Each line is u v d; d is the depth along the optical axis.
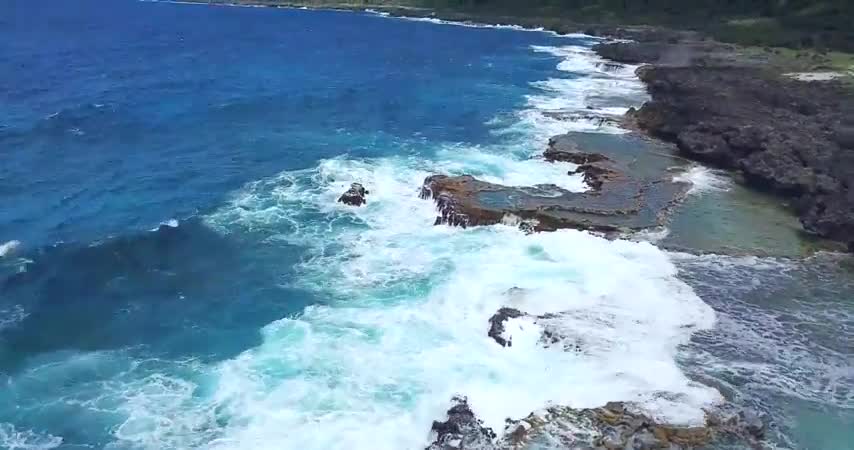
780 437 22.62
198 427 23.12
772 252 35.53
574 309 29.22
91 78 77.50
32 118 58.53
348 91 74.56
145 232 37.72
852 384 25.39
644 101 68.94
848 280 32.84
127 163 48.50
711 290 31.52
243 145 53.25
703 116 53.91
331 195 43.06
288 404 24.09
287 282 32.81
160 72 83.31
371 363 26.20
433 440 22.34
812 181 41.56
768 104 58.03
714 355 26.72
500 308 29.17
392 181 45.09
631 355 26.33
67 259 34.66
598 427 22.41
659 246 35.72
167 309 30.70
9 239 36.31
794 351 27.25
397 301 30.70
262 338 28.12
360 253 35.47
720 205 41.44
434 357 26.50
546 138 55.53
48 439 22.77
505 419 22.86
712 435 22.23
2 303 30.73
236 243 36.78
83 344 28.11
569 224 37.44
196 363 26.81
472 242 36.06
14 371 26.28
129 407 24.23
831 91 62.03
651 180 44.78
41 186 43.59
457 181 42.81
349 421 23.19
